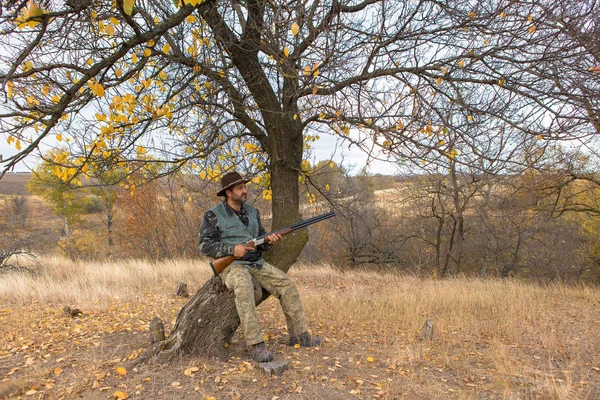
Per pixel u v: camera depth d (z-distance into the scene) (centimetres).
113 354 424
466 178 1264
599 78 389
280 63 387
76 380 359
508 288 1049
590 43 374
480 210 1859
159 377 361
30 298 815
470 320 662
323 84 426
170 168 581
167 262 1375
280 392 337
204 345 413
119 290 898
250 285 402
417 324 618
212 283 428
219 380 353
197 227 2267
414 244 2394
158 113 448
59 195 2823
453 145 390
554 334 590
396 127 397
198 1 292
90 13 313
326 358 424
